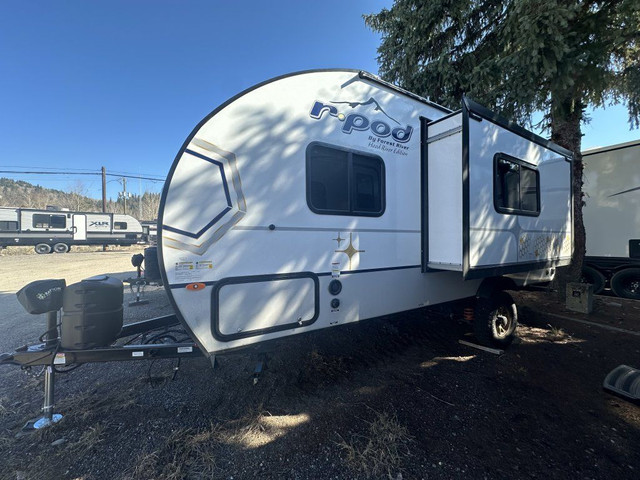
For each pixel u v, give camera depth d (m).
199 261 2.04
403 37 6.75
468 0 5.66
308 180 2.47
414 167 3.19
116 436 2.20
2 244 17.92
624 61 5.48
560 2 4.36
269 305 2.29
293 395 2.69
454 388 2.82
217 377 2.98
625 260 6.32
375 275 2.88
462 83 5.98
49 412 2.33
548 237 4.18
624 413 2.49
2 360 2.23
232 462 1.98
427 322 4.41
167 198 1.97
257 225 2.24
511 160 3.49
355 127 2.75
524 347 3.73
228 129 2.17
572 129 5.47
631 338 3.95
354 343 3.74
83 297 2.30
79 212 20.00
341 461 1.98
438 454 2.04
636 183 6.18
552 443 2.16
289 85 2.43
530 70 4.42
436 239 3.18
